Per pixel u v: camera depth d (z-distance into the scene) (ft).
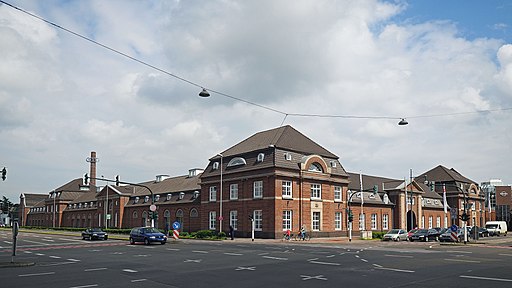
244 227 177.78
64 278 55.52
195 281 52.54
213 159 200.85
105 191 305.73
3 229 332.19
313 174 180.96
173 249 109.81
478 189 317.42
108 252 100.58
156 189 271.08
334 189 193.47
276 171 168.04
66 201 376.89
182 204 234.17
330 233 186.80
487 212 326.03
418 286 47.75
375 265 68.69
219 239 165.07
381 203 236.43
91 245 130.93
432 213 274.16
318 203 182.50
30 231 290.56
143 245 129.49
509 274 56.95
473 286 47.42
